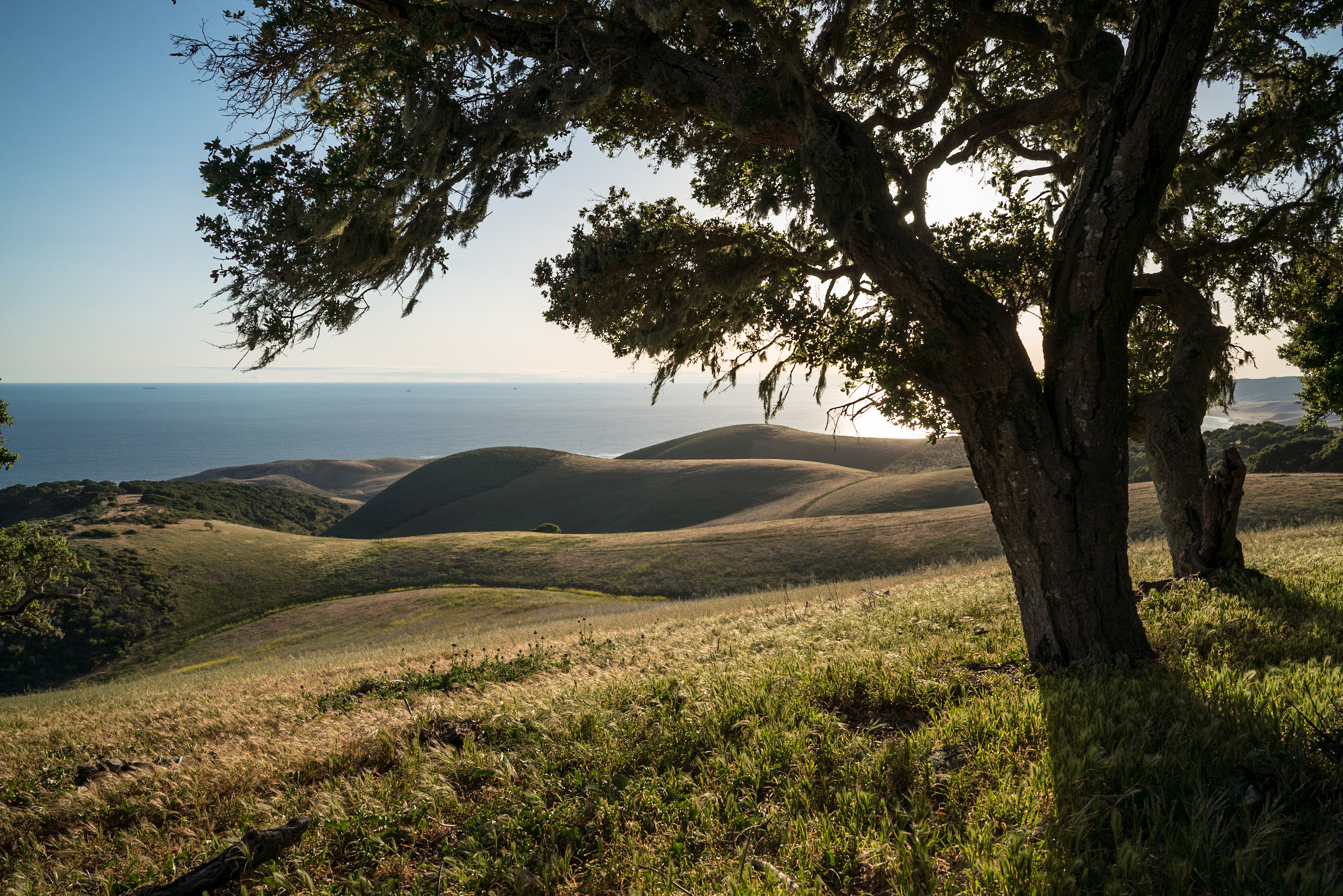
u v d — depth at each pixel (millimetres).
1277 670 6098
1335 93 9930
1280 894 3293
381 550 59375
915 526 47688
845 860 4145
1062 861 3707
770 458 132375
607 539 58594
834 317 7965
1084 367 7418
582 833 4879
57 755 9242
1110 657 7121
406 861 4738
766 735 5809
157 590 49125
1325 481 38875
